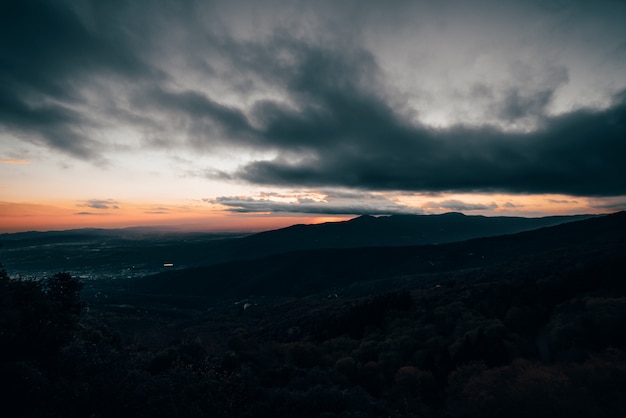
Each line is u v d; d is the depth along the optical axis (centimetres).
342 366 2933
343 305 7506
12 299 1173
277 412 1261
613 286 4291
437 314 4653
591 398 1644
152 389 1114
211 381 1332
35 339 1162
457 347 3189
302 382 1577
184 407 1095
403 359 3262
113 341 2072
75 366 1189
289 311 8725
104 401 997
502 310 4262
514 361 2469
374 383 2734
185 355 1534
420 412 2152
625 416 1466
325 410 1295
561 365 2214
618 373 1781
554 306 4156
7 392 902
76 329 1470
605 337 2605
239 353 1839
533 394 1823
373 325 4897
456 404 2202
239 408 1283
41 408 909
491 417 1850
